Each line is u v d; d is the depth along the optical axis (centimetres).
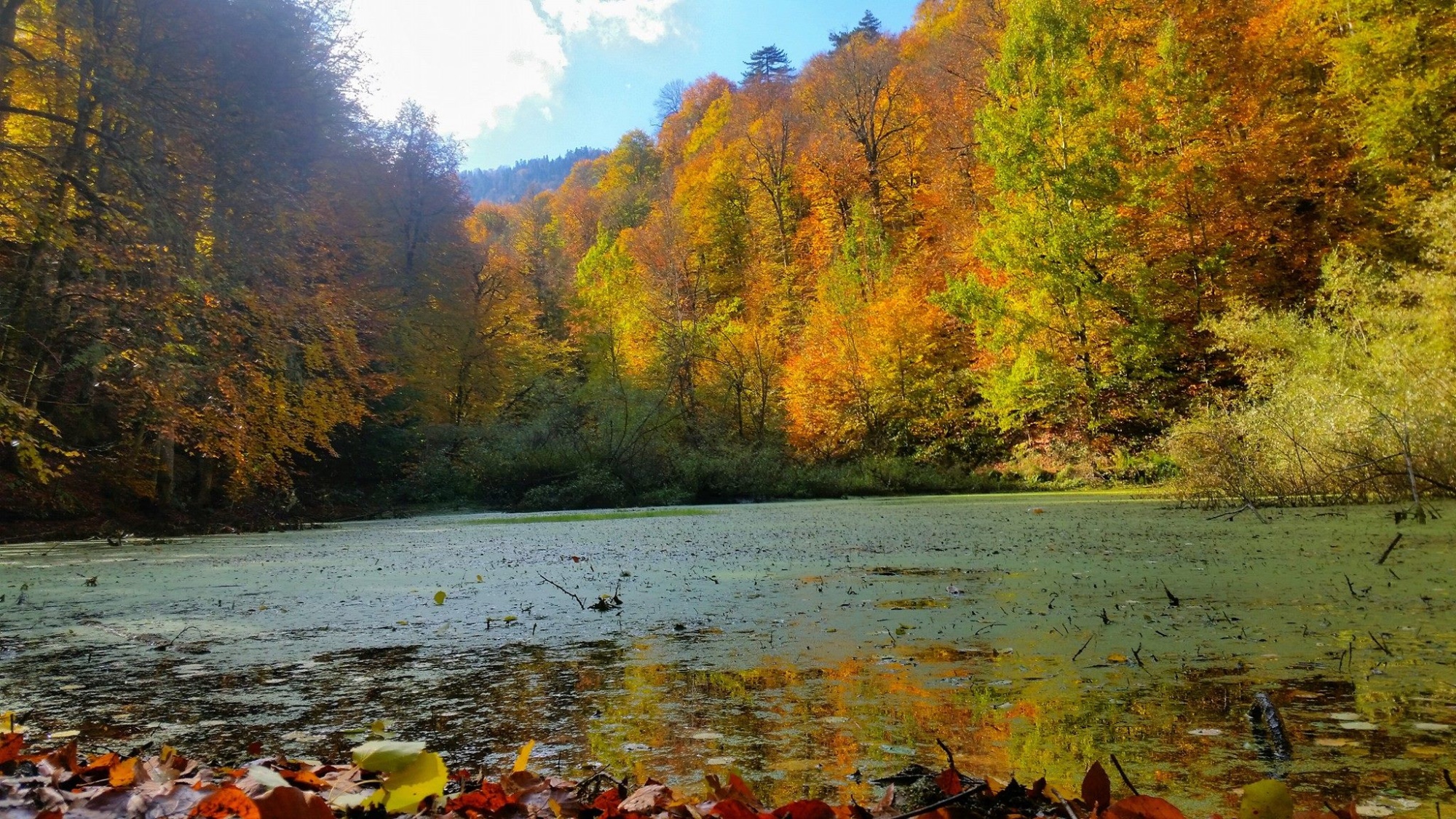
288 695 287
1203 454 1290
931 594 484
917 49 4103
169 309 1338
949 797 150
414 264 2702
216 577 702
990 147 2336
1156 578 519
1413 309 1302
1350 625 344
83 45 1259
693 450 2522
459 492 2230
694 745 214
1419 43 1811
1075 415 2273
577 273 4500
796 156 4328
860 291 3117
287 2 1609
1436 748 189
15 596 588
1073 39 2223
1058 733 212
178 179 1330
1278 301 2125
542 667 322
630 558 776
